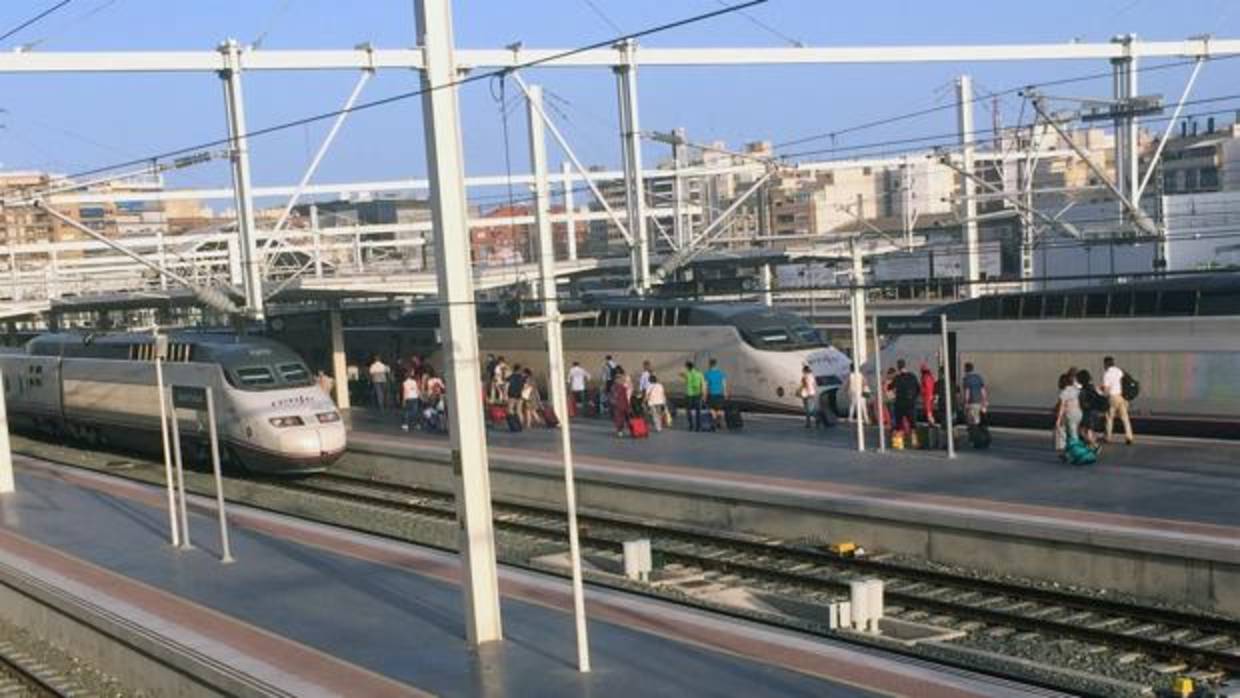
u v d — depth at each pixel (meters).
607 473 26.14
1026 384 27.80
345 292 41.47
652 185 84.06
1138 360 25.77
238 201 34.84
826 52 35.44
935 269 68.56
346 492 30.50
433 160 14.08
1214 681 14.25
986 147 61.03
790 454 27.00
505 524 25.66
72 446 43.97
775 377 33.31
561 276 53.03
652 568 20.94
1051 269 59.78
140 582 19.08
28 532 24.14
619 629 15.07
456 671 13.68
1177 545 16.91
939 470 23.78
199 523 24.11
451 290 14.20
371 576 18.73
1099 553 17.94
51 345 43.25
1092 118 40.34
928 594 18.47
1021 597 17.97
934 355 29.75
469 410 14.39
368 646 14.86
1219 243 55.69
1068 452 23.11
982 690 12.16
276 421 31.47
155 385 35.81
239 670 14.06
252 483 32.84
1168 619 16.33
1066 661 15.22
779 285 69.06
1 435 29.48
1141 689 13.99
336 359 42.69
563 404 13.48
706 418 32.28
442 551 20.41
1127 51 37.91
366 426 37.34
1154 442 24.80
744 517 23.39
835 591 19.00
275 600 17.45
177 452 21.61
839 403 32.97
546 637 14.85
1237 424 24.27
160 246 60.06
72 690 16.59
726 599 19.05
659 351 36.50
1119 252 56.34
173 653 15.10
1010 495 20.92
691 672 13.20
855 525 21.42
